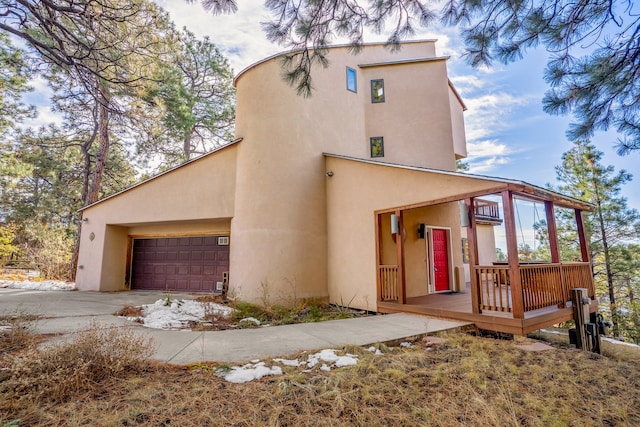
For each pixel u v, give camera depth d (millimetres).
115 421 2502
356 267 8617
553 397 3281
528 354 4656
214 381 3336
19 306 7191
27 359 3088
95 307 7691
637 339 14367
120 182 21641
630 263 15203
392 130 11500
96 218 12227
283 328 5766
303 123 9844
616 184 15125
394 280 7758
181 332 5367
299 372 3607
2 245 16906
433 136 11234
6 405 2648
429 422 2713
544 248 19094
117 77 7375
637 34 3785
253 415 2693
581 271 7527
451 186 6551
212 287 11344
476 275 6125
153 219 11195
